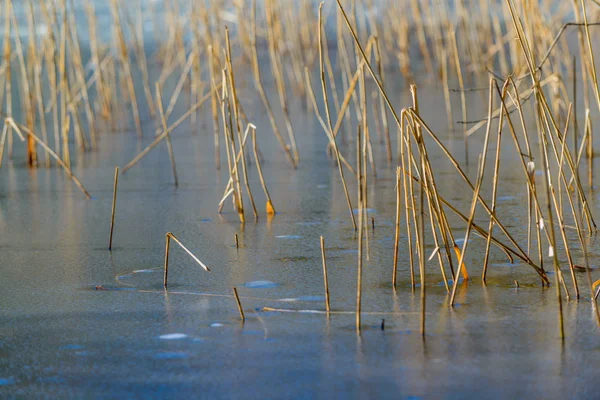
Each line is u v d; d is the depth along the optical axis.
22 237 13.26
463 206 14.22
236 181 14.30
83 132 23.97
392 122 24.02
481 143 20.52
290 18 33.56
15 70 30.94
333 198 15.41
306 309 9.55
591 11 29.66
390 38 34.72
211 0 26.86
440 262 9.96
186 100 29.47
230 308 9.63
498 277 10.47
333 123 24.36
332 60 36.72
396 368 7.93
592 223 12.47
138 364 8.16
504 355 8.15
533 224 12.87
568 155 10.05
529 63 9.16
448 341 8.52
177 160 19.88
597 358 8.00
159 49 39.78
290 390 7.55
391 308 9.49
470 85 30.03
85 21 45.19
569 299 9.60
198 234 13.15
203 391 7.57
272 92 30.77
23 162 20.25
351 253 11.77
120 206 15.32
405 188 10.33
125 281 10.80
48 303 9.98
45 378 7.89
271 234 12.98
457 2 31.41
